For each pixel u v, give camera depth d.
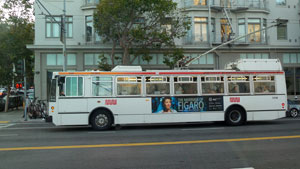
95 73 12.62
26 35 24.44
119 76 12.76
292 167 6.08
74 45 23.48
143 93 12.83
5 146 8.74
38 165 6.38
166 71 13.09
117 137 10.39
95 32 22.56
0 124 16.23
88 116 12.44
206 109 13.32
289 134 10.69
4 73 23.25
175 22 21.31
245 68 13.92
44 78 23.69
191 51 24.97
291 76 26.69
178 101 13.07
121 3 18.64
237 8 25.23
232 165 6.27
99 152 7.71
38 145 8.88
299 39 26.98
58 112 12.27
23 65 20.31
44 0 23.88
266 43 26.08
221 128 12.73
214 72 13.53
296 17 27.14
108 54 23.95
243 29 25.77
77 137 10.51
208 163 6.45
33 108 19.27
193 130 12.16
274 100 14.03
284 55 26.67
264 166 6.17
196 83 13.33
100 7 19.39
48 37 23.86
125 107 12.67
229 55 25.64
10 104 26.42
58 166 6.28
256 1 25.97
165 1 19.77
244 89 13.79
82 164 6.44
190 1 25.05
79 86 12.49
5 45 22.48
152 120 12.82
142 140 9.63
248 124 14.32
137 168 6.06
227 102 13.55
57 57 23.88
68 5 24.08
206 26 25.25
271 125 13.77
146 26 20.83
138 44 22.30
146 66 24.48
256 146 8.35
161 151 7.76
